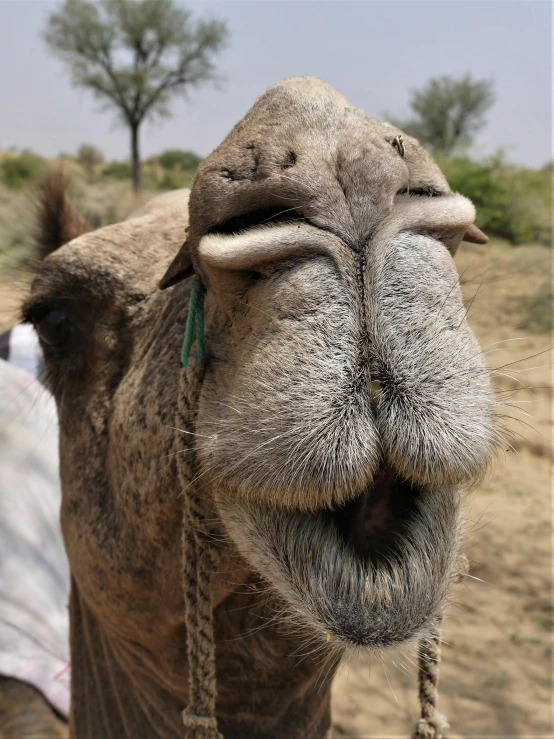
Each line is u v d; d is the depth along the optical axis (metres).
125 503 2.18
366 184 1.43
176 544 2.05
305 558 1.50
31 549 3.86
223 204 1.50
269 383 1.43
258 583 1.94
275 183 1.44
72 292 2.40
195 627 1.87
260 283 1.48
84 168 30.98
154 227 2.51
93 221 3.27
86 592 2.44
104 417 2.35
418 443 1.39
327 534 1.51
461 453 1.42
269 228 1.44
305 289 1.41
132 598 2.24
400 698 5.61
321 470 1.39
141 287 2.35
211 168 1.54
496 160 26.92
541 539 7.72
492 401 1.50
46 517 4.06
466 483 1.55
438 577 1.54
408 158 1.55
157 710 2.40
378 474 1.51
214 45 39.00
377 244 1.42
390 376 1.40
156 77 38.12
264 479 1.45
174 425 1.95
